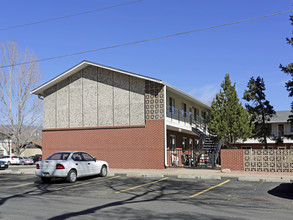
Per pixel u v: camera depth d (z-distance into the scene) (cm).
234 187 1444
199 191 1335
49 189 1442
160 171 2181
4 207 985
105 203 1060
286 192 1288
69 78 2805
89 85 2720
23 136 4719
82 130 2692
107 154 2578
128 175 1984
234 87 2477
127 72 2536
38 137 4809
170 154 2605
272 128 4644
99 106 2664
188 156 2903
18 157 4703
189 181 1683
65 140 2742
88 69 2741
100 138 2620
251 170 2089
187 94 2858
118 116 2589
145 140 2469
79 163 1741
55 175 1638
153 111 2475
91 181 1730
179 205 1016
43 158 2795
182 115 3086
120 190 1385
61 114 2800
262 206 1000
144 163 2452
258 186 1470
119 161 2530
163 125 2428
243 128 2355
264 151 2072
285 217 834
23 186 1559
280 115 4703
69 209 950
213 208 963
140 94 2533
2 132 4597
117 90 2616
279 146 4500
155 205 1017
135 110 2536
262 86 3762
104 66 2612
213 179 1761
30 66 4378
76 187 1502
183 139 3300
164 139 2412
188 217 834
